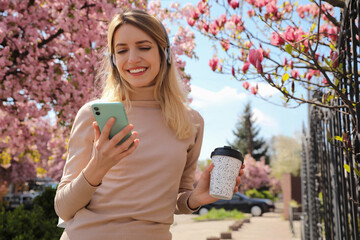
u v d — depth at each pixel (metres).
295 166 34.38
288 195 18.98
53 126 10.15
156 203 1.64
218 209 20.81
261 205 20.67
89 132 1.65
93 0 7.20
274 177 40.56
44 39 7.13
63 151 11.81
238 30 3.76
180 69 8.39
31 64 6.73
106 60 2.03
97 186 1.50
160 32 1.78
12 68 6.66
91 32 7.37
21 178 20.62
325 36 2.85
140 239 1.58
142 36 1.72
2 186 20.09
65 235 1.61
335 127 2.63
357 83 1.60
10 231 4.21
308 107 5.43
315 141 4.66
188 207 1.85
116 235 1.56
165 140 1.75
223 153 1.68
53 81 6.99
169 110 1.80
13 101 7.33
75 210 1.58
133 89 1.84
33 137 9.55
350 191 2.03
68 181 1.62
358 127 1.59
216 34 3.77
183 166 1.78
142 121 1.77
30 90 7.03
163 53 1.86
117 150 1.37
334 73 1.96
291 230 12.73
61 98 7.14
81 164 1.64
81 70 7.34
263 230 13.67
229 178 1.67
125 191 1.62
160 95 1.86
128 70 1.77
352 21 1.63
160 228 1.65
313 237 5.70
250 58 2.12
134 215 1.60
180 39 8.66
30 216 4.69
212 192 1.69
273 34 2.63
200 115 2.03
